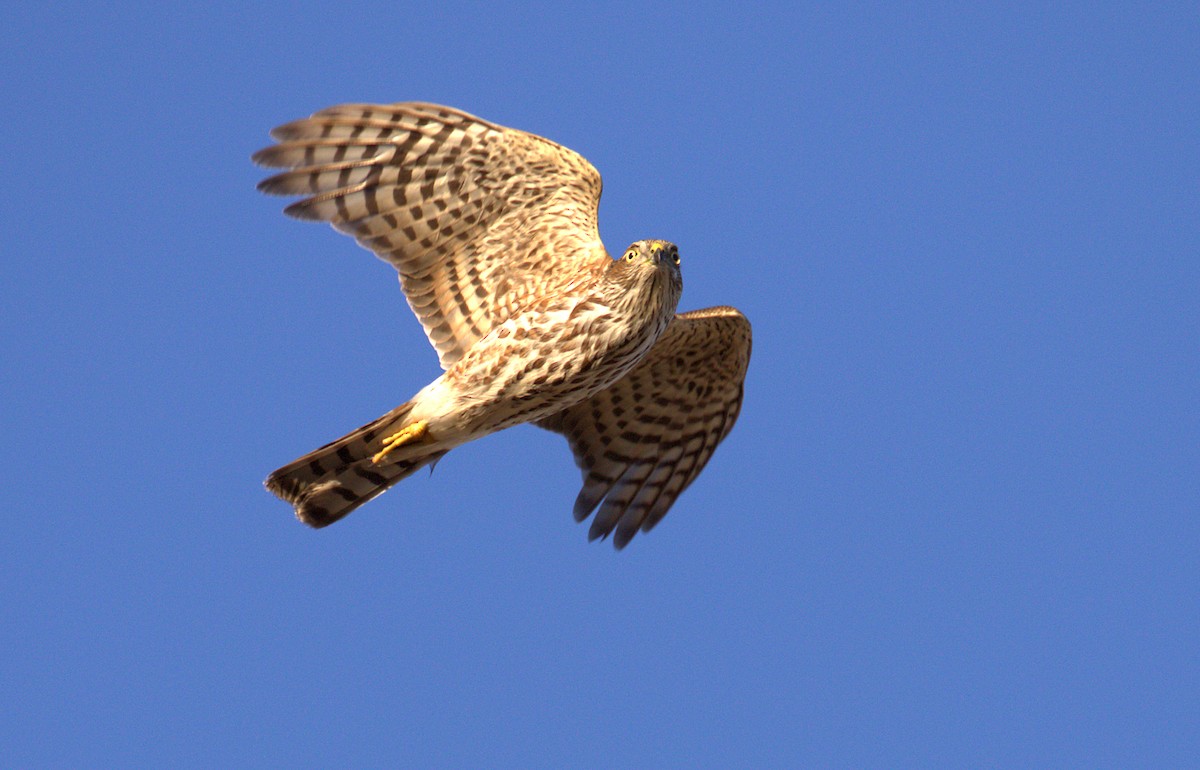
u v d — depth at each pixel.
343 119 12.95
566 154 13.42
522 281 13.42
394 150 13.18
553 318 12.93
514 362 12.99
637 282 12.77
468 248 13.47
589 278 13.07
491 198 13.40
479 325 13.44
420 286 13.49
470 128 13.20
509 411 13.28
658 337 13.30
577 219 13.42
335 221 13.11
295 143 12.93
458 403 13.12
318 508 13.48
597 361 13.02
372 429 13.14
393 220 13.28
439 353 13.37
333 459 13.25
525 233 13.46
